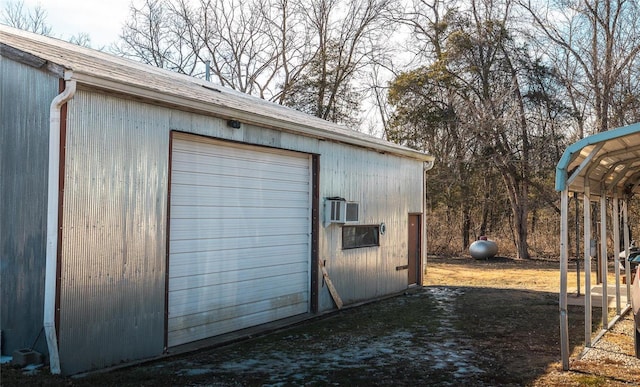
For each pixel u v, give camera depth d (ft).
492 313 31.86
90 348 18.04
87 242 17.99
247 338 24.66
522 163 72.54
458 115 74.28
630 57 67.56
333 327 27.71
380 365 20.13
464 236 82.17
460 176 76.43
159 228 20.90
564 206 19.15
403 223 41.45
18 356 16.92
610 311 31.71
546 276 53.36
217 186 24.76
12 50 18.04
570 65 72.49
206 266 24.12
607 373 18.71
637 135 18.10
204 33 94.43
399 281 40.47
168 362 20.45
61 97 17.01
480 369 19.51
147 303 20.36
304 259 30.78
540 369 19.42
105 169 18.67
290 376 18.54
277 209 28.63
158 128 20.86
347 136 32.65
